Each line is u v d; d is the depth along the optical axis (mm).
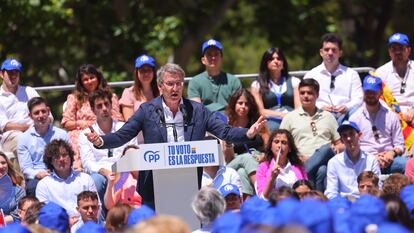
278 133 19469
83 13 34375
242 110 20797
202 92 22109
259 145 20375
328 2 41438
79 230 14016
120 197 18078
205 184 18094
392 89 22422
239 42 46500
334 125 20828
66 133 20719
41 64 34406
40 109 20422
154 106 16938
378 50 40906
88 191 17969
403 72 22469
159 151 15859
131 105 21328
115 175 18094
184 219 16078
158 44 34531
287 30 39031
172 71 16828
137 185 17078
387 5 41062
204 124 16969
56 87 22750
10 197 19328
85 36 34281
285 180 19328
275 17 39156
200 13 37531
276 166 18500
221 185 17922
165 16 36469
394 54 22406
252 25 41156
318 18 38969
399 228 9820
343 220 11805
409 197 13359
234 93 20938
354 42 41562
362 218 11891
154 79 21391
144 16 34750
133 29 34594
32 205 16484
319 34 38844
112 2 34750
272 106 21922
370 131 21062
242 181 19875
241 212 12883
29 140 20438
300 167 19531
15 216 19047
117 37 34438
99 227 13352
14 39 33812
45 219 14078
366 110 21109
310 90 20828
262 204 12875
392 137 21031
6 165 19297
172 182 16078
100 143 16562
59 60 34844
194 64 40719
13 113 21672
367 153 19891
